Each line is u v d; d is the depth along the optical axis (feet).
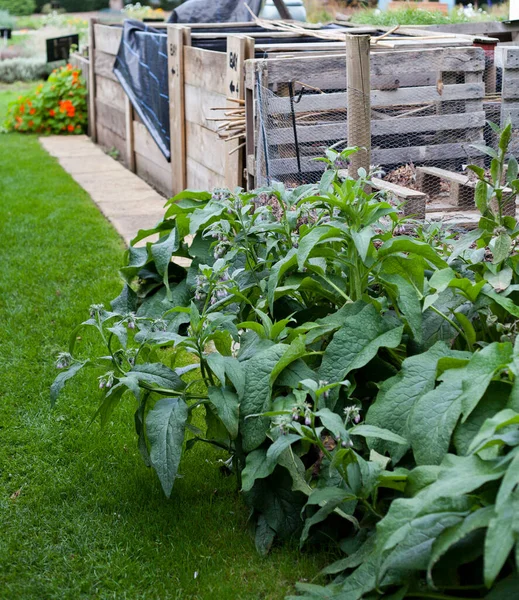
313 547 9.89
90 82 41.83
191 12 34.09
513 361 8.28
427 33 23.49
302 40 27.12
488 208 11.35
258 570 9.57
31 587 9.43
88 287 19.66
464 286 10.22
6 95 60.90
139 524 10.52
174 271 13.91
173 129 26.76
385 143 19.16
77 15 89.97
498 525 6.81
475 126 19.21
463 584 8.34
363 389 10.60
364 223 10.90
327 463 9.69
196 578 9.50
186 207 13.56
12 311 18.21
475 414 8.55
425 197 15.93
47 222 25.61
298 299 12.46
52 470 11.83
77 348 16.10
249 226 12.29
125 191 30.22
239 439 10.36
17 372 15.06
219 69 21.93
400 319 10.71
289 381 10.04
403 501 7.56
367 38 14.96
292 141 18.02
